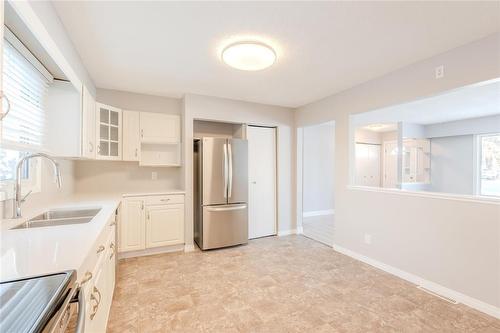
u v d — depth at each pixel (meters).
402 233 2.58
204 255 3.25
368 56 2.33
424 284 2.37
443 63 2.23
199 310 1.98
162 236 3.26
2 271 0.81
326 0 1.56
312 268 2.83
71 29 1.87
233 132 4.30
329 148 6.36
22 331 0.53
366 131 6.71
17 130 1.55
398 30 1.89
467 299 2.06
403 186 5.39
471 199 2.04
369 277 2.59
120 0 1.55
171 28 1.88
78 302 0.77
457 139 5.47
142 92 3.44
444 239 2.22
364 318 1.88
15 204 1.57
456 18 1.73
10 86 1.45
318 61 2.44
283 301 2.12
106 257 1.62
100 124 2.86
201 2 1.58
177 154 3.71
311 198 6.09
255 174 4.08
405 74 2.54
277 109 4.19
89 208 2.03
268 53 2.11
